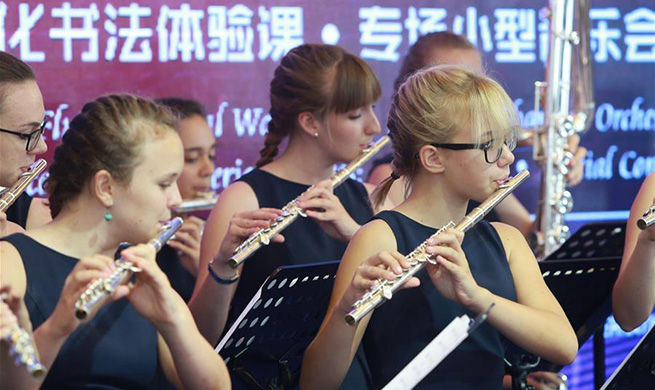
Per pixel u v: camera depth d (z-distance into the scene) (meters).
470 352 4.33
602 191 8.84
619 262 5.13
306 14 8.16
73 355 3.77
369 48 8.28
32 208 5.43
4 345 3.44
